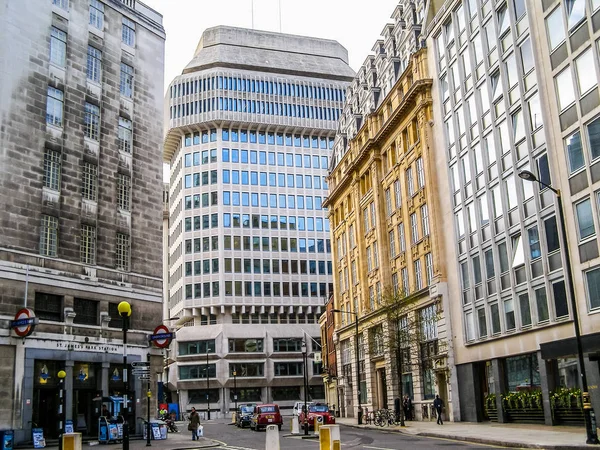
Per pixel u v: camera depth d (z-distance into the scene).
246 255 97.19
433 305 42.88
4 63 31.25
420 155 45.78
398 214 50.56
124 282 35.72
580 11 28.19
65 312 31.94
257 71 106.69
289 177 103.06
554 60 30.12
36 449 27.80
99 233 34.84
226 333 92.44
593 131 27.30
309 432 36.50
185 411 89.31
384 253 53.03
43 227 31.94
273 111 103.62
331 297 74.06
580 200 28.09
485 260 36.81
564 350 27.44
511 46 34.00
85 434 32.31
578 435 22.88
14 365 29.11
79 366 32.66
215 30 108.81
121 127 37.78
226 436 37.25
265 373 92.12
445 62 42.41
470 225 38.88
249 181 100.75
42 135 32.59
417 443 24.66
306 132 105.19
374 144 54.84
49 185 32.66
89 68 36.28
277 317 97.50
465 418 38.56
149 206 38.53
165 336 28.28
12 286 29.69
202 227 98.38
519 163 33.12
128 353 34.94
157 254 38.38
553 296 30.00
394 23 54.19
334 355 71.50
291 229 100.75
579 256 27.97
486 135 37.03
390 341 42.00
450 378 39.75
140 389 35.09
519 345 32.88
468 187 39.12
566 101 29.19
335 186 70.56
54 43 34.31
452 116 41.25
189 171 101.75
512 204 33.91
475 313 37.72
